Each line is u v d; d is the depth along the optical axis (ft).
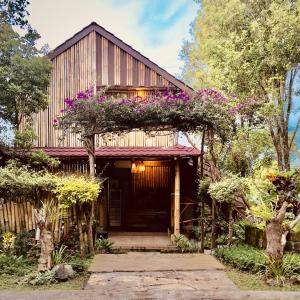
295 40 29.94
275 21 30.76
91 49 38.06
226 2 38.88
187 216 37.29
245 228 25.52
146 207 46.01
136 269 17.78
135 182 46.52
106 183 38.86
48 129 37.60
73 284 16.10
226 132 26.81
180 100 25.17
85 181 22.94
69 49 38.14
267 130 34.04
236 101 30.91
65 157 35.09
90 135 26.04
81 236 21.35
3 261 18.30
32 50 30.94
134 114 24.93
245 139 32.50
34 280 15.99
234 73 32.24
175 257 20.77
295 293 11.30
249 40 32.94
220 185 23.13
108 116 25.16
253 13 34.99
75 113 25.48
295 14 31.37
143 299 10.80
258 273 17.33
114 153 35.19
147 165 44.62
